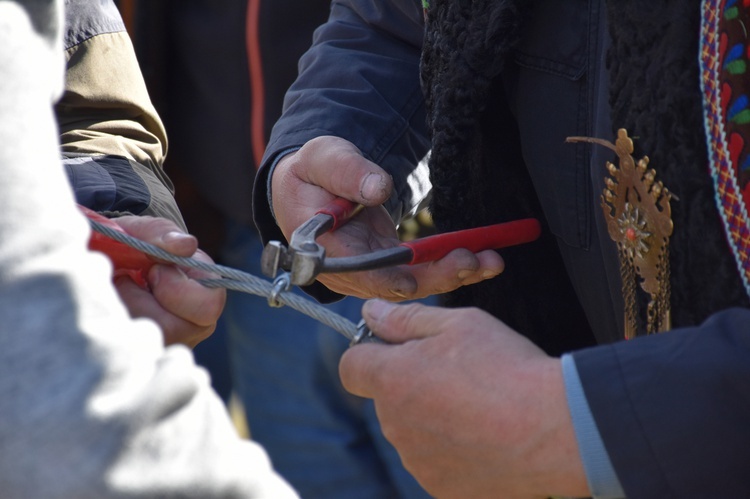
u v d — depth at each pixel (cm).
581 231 188
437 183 195
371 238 202
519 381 167
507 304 202
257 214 212
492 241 195
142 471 153
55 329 153
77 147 209
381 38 215
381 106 210
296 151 207
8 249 153
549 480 167
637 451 164
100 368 153
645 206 177
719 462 163
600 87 182
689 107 172
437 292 197
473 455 168
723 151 170
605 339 194
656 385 164
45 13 159
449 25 189
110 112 214
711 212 171
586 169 186
